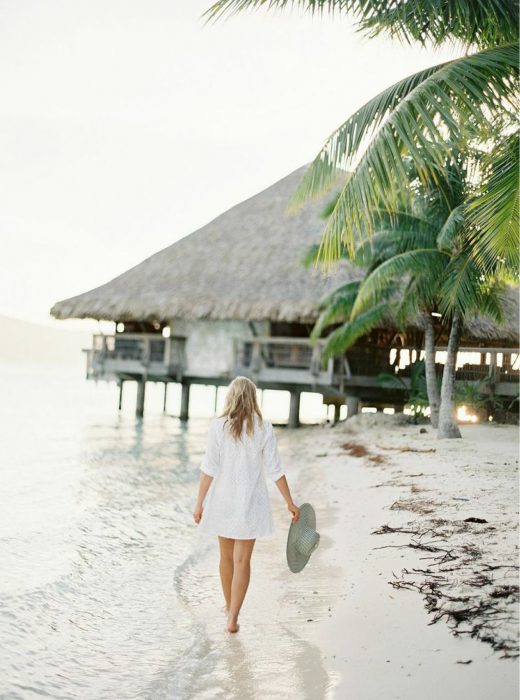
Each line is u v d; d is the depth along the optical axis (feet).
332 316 55.36
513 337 67.46
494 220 21.53
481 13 24.29
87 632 14.60
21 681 12.28
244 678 11.94
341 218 20.38
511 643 11.52
